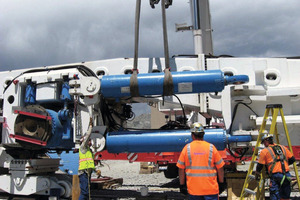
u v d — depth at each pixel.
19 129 6.25
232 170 9.12
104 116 7.01
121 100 7.22
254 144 6.26
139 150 6.16
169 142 5.99
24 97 6.88
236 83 5.99
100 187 9.32
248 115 6.70
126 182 11.23
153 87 5.85
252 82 7.11
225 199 7.27
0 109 7.59
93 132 6.33
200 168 4.06
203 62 7.21
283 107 6.87
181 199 7.23
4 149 7.00
